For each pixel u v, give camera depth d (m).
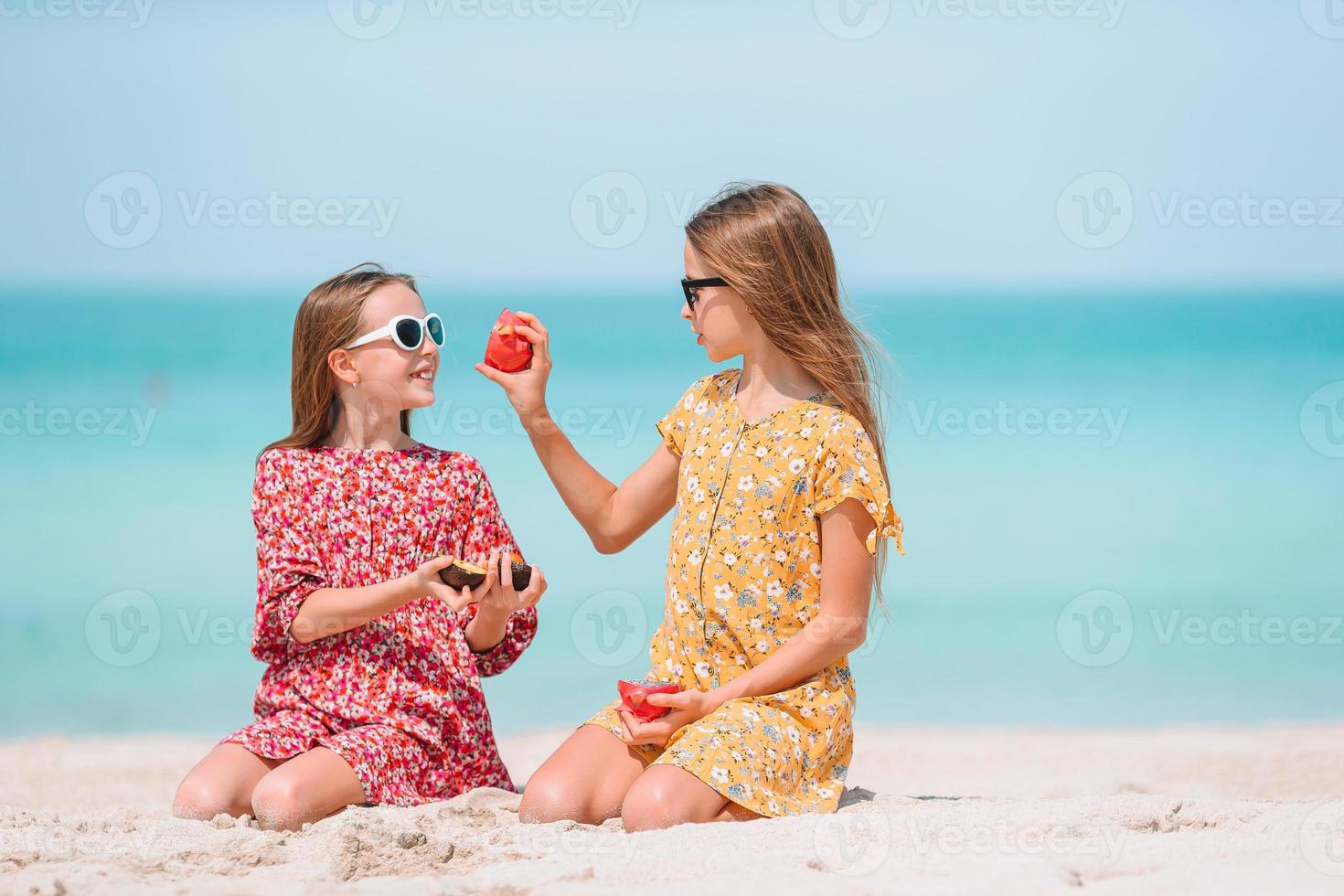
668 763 4.00
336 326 4.82
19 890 3.18
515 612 4.84
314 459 4.84
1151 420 23.19
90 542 13.48
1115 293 47.62
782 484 4.38
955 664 9.55
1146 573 12.48
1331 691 8.81
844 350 4.51
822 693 4.36
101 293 42.19
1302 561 13.02
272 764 4.43
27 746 7.52
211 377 29.27
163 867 3.48
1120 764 6.91
